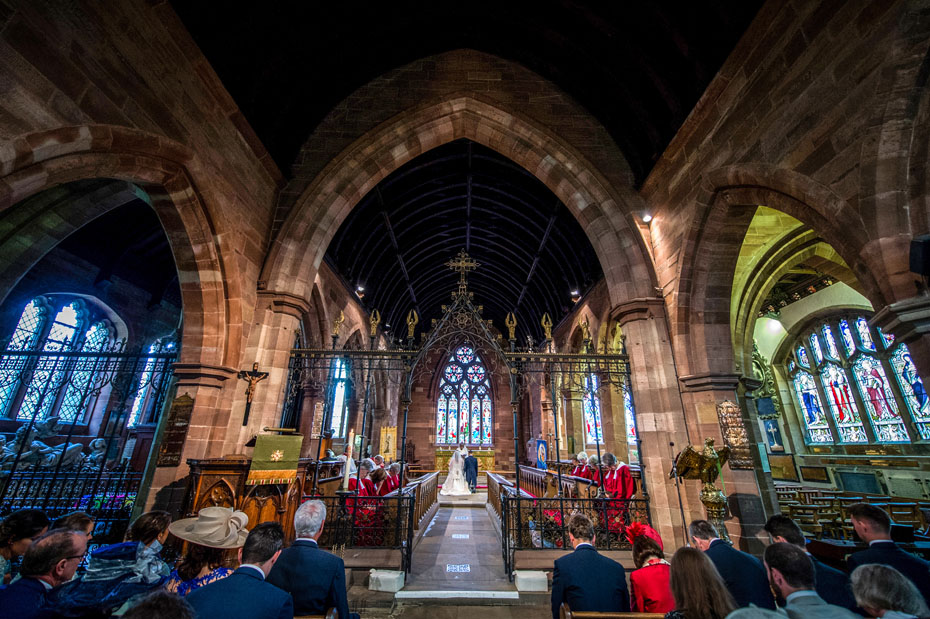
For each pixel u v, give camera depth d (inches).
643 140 363.9
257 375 274.7
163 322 554.3
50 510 268.2
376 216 578.2
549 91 398.6
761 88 231.5
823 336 567.8
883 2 164.6
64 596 86.2
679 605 77.0
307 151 374.0
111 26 197.2
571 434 671.1
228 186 285.1
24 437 252.1
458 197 645.9
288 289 322.0
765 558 89.4
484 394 1061.1
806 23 202.7
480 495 610.5
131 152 210.4
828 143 187.6
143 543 104.6
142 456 440.5
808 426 589.6
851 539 302.8
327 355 307.3
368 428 722.8
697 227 283.3
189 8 243.1
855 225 170.9
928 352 143.0
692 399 282.8
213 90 270.4
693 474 220.7
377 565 211.6
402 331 1055.0
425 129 383.6
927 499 423.2
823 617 70.4
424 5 375.2
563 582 112.1
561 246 649.6
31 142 160.1
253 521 200.2
